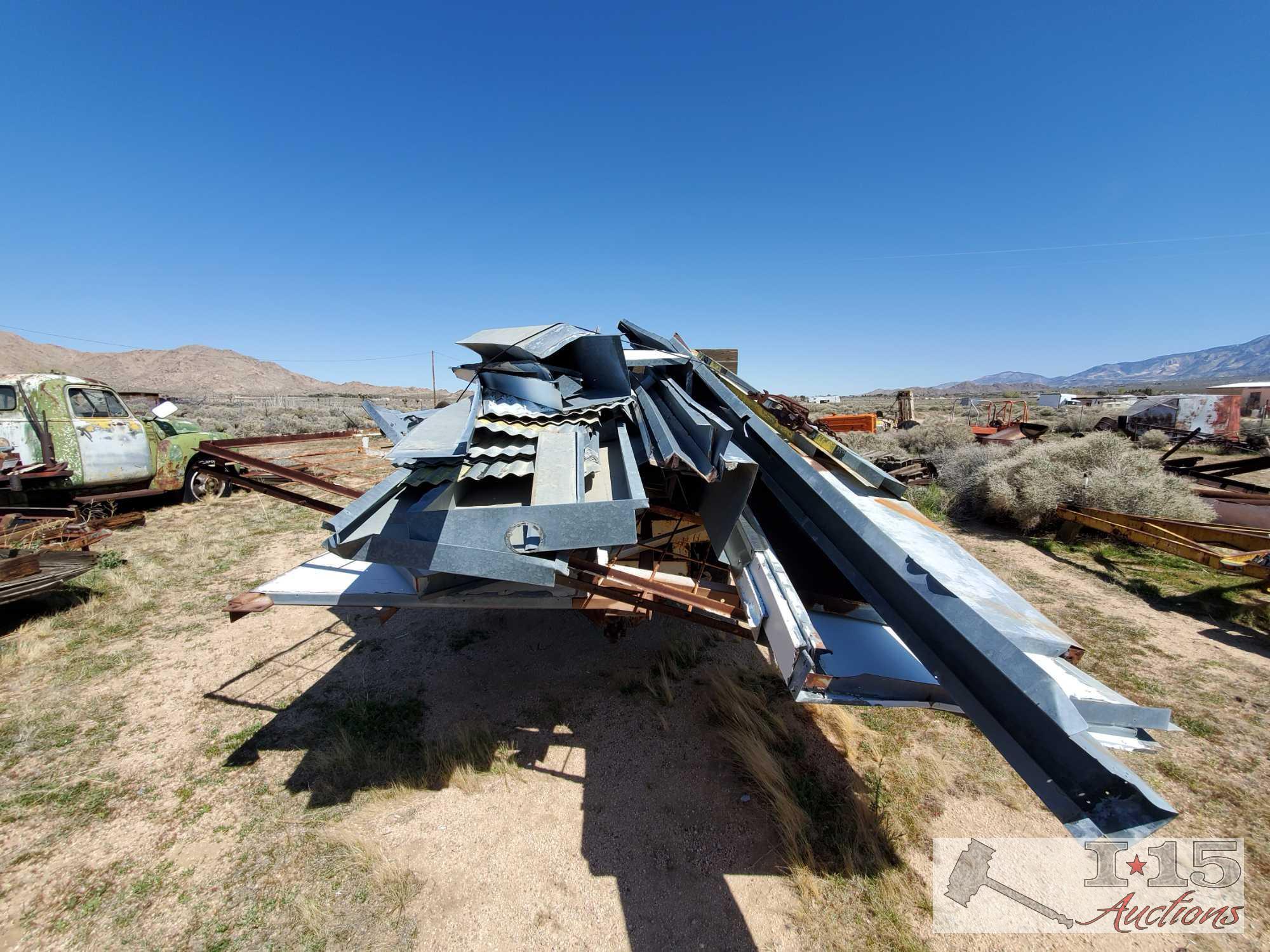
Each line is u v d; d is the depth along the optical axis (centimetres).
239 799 277
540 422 274
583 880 232
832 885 229
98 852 246
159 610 501
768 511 327
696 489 309
